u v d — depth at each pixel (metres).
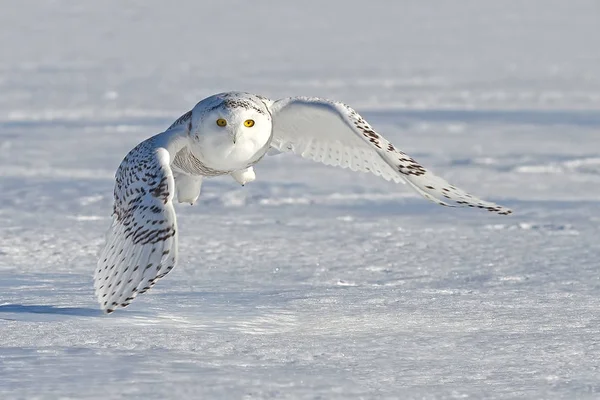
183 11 107.19
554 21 104.12
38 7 106.00
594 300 12.71
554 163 29.03
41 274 14.38
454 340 10.45
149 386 8.27
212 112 10.42
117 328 10.56
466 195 10.44
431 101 49.22
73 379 8.45
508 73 62.66
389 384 8.58
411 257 16.36
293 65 66.12
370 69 64.19
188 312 11.72
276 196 23.33
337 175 27.08
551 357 9.65
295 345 10.05
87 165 28.33
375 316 11.76
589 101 49.03
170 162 10.57
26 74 59.34
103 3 111.12
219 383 8.43
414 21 102.81
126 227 9.74
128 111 43.88
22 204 21.84
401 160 10.43
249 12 108.19
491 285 13.88
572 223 19.98
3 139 33.75
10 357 9.19
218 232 18.73
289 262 15.84
